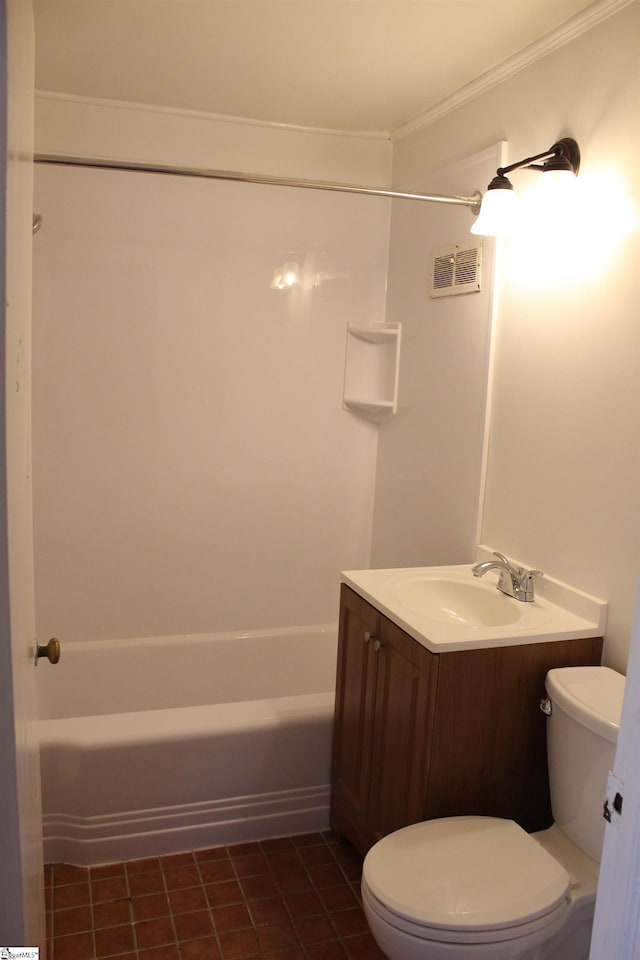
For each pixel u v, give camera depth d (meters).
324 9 2.05
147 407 3.12
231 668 3.34
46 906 2.11
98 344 3.03
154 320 3.07
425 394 2.96
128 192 2.97
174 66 2.53
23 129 1.08
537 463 2.28
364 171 3.24
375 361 3.36
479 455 2.58
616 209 1.95
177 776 2.33
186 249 3.07
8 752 0.93
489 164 2.49
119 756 2.26
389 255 3.29
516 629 1.95
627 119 1.91
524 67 2.33
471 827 1.81
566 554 2.15
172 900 2.16
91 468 3.10
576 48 2.09
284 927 2.07
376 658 2.16
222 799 2.39
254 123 3.07
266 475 3.32
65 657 3.14
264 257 3.17
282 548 3.39
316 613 3.49
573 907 1.68
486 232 2.20
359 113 2.95
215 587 3.33
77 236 2.94
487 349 2.52
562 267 2.17
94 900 2.14
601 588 2.02
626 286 1.92
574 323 2.12
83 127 2.90
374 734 2.18
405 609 2.07
